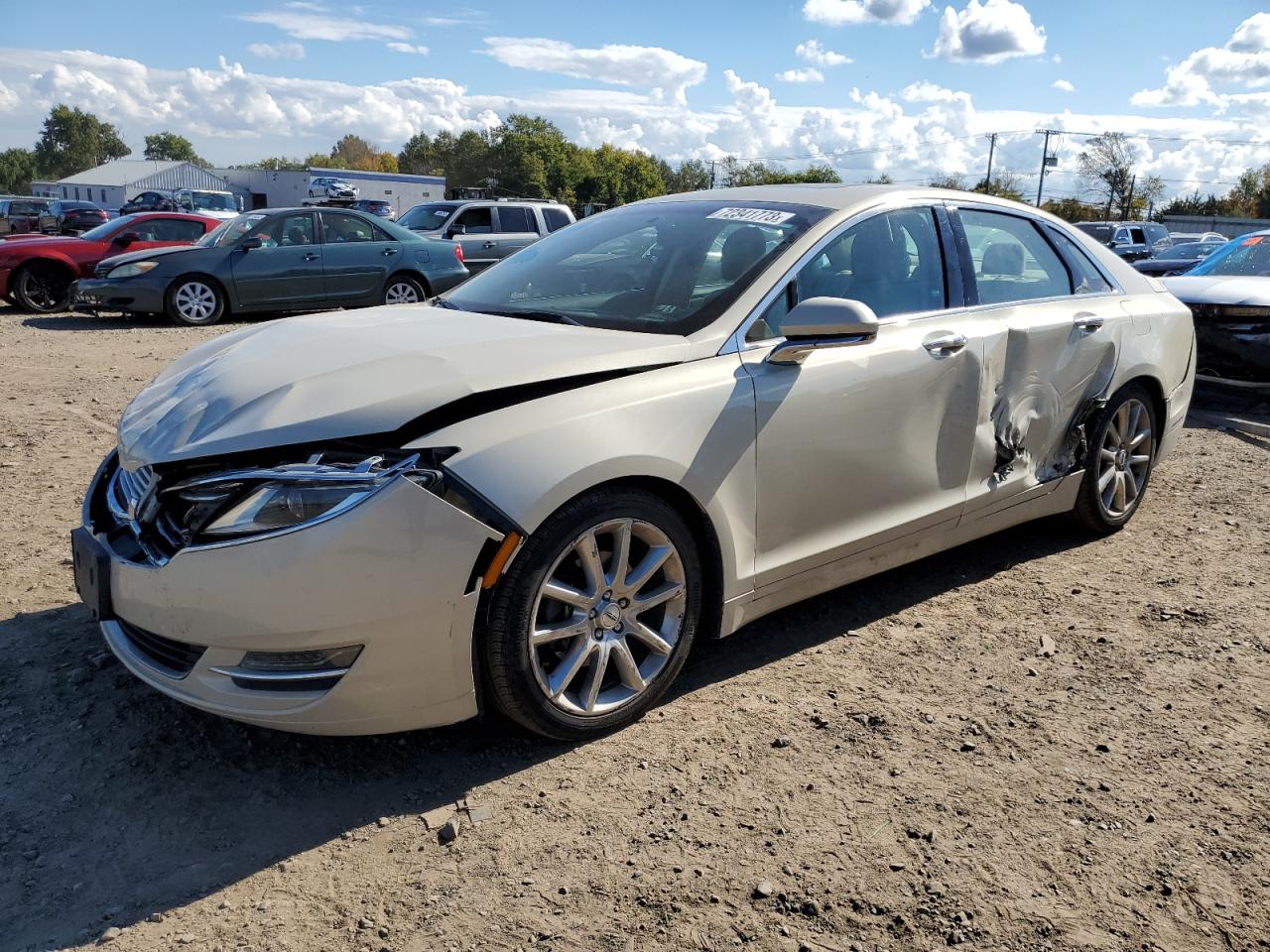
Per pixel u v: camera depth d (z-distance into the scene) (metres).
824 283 3.38
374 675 2.53
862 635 3.65
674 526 2.90
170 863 2.39
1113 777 2.79
